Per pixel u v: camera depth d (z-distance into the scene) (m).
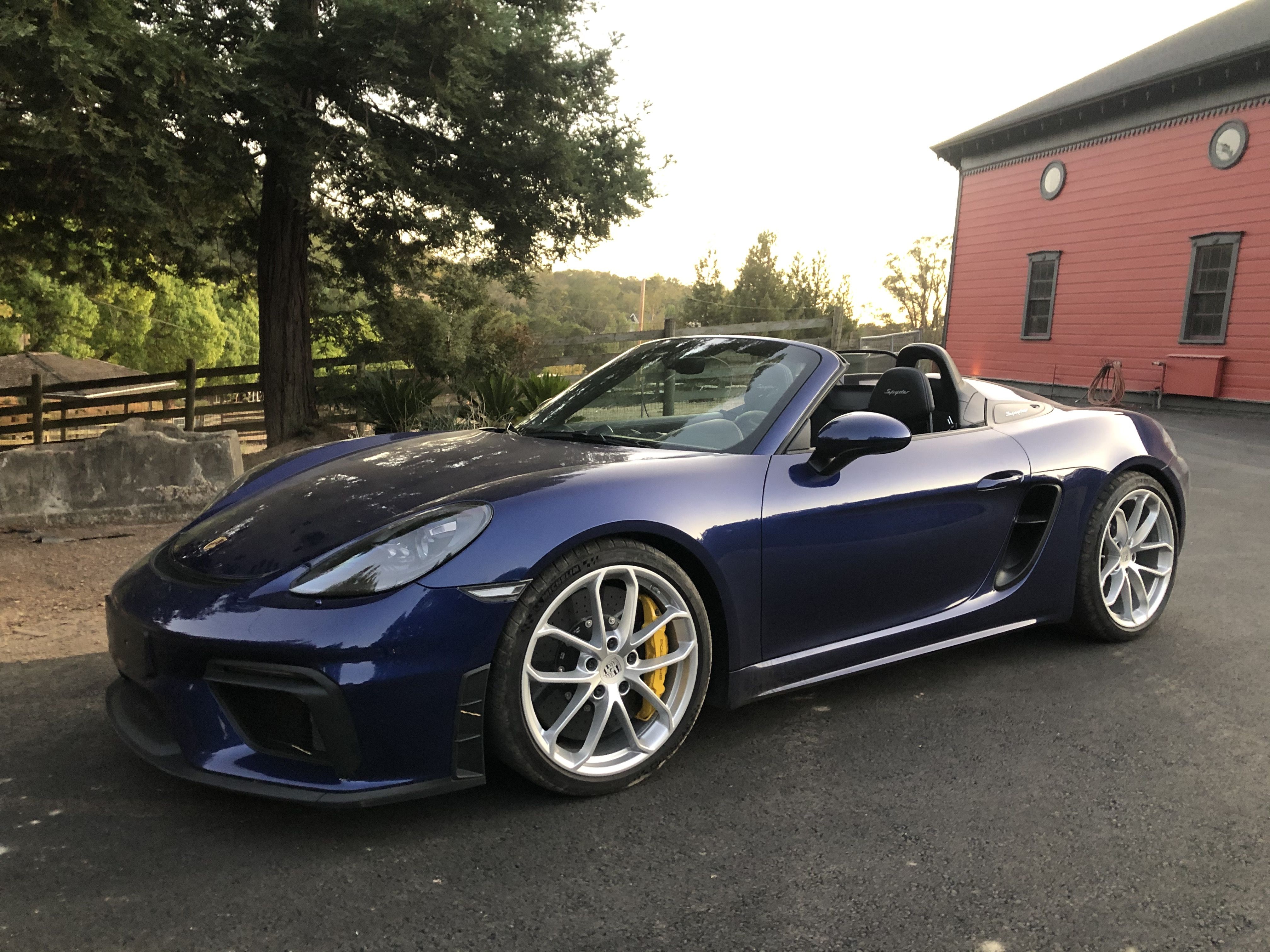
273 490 2.74
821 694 3.00
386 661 1.97
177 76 6.22
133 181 6.36
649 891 1.88
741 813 2.21
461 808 2.23
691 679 2.40
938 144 20.72
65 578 4.55
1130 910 1.81
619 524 2.24
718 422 2.84
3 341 38.50
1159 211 15.48
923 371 3.88
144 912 1.80
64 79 5.25
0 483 5.64
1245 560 4.82
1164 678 3.13
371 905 1.83
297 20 7.76
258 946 1.69
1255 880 1.92
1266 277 13.72
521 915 1.80
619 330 122.69
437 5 7.20
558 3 9.52
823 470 2.66
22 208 8.43
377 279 11.41
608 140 9.73
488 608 2.06
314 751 2.04
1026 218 18.55
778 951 1.69
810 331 17.12
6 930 1.73
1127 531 3.51
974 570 3.08
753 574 2.50
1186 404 14.96
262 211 9.78
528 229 9.56
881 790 2.33
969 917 1.79
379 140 8.27
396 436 3.38
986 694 2.99
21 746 2.57
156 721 2.27
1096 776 2.40
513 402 8.81
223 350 56.97
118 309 46.97
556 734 2.20
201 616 2.07
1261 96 13.71
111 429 6.16
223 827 2.13
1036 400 3.72
